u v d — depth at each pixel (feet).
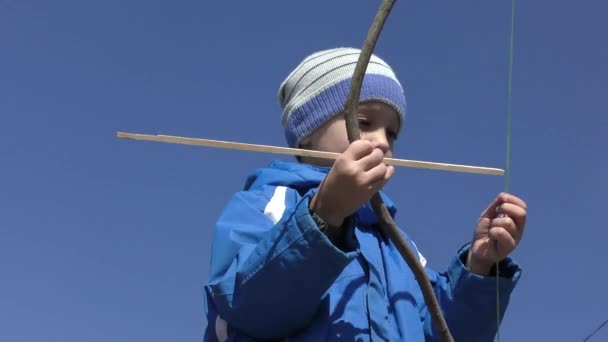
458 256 10.50
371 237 10.51
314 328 9.36
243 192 10.39
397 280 10.16
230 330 9.55
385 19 9.02
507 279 10.21
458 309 10.32
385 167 8.73
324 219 8.80
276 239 8.83
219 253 9.59
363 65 8.96
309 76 11.69
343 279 9.76
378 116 11.00
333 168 8.66
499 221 10.03
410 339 9.67
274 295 8.89
